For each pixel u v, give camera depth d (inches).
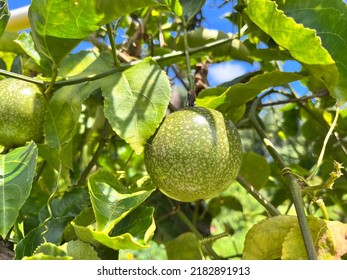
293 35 13.7
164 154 13.6
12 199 12.1
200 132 13.5
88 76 15.3
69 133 15.5
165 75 14.4
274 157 16.3
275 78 14.5
